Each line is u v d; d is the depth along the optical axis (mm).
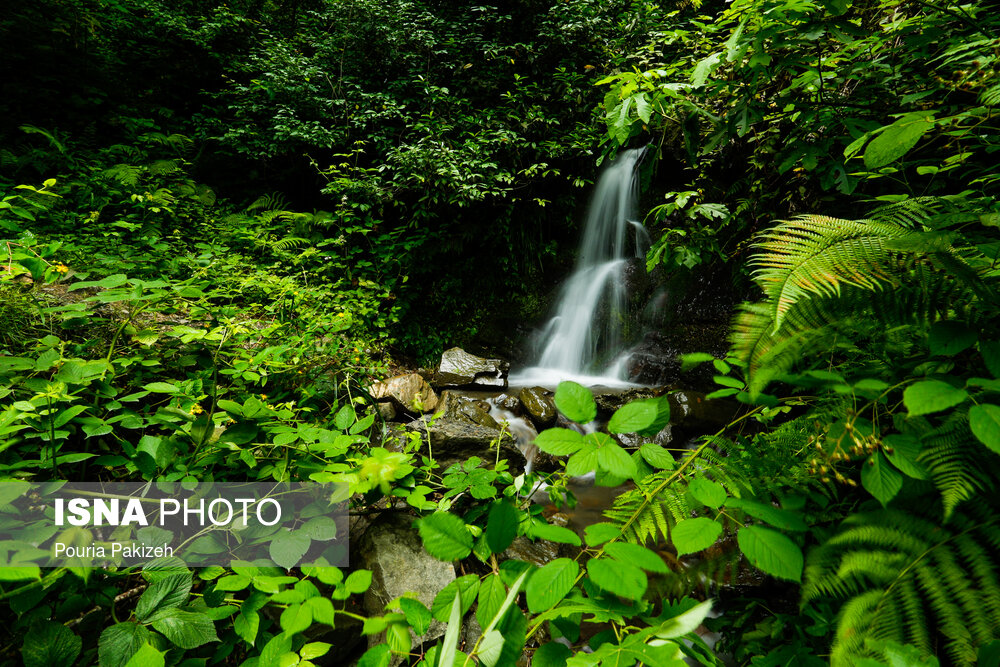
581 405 788
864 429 762
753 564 620
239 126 6398
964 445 692
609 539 772
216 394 1635
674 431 4016
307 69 6305
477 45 6402
